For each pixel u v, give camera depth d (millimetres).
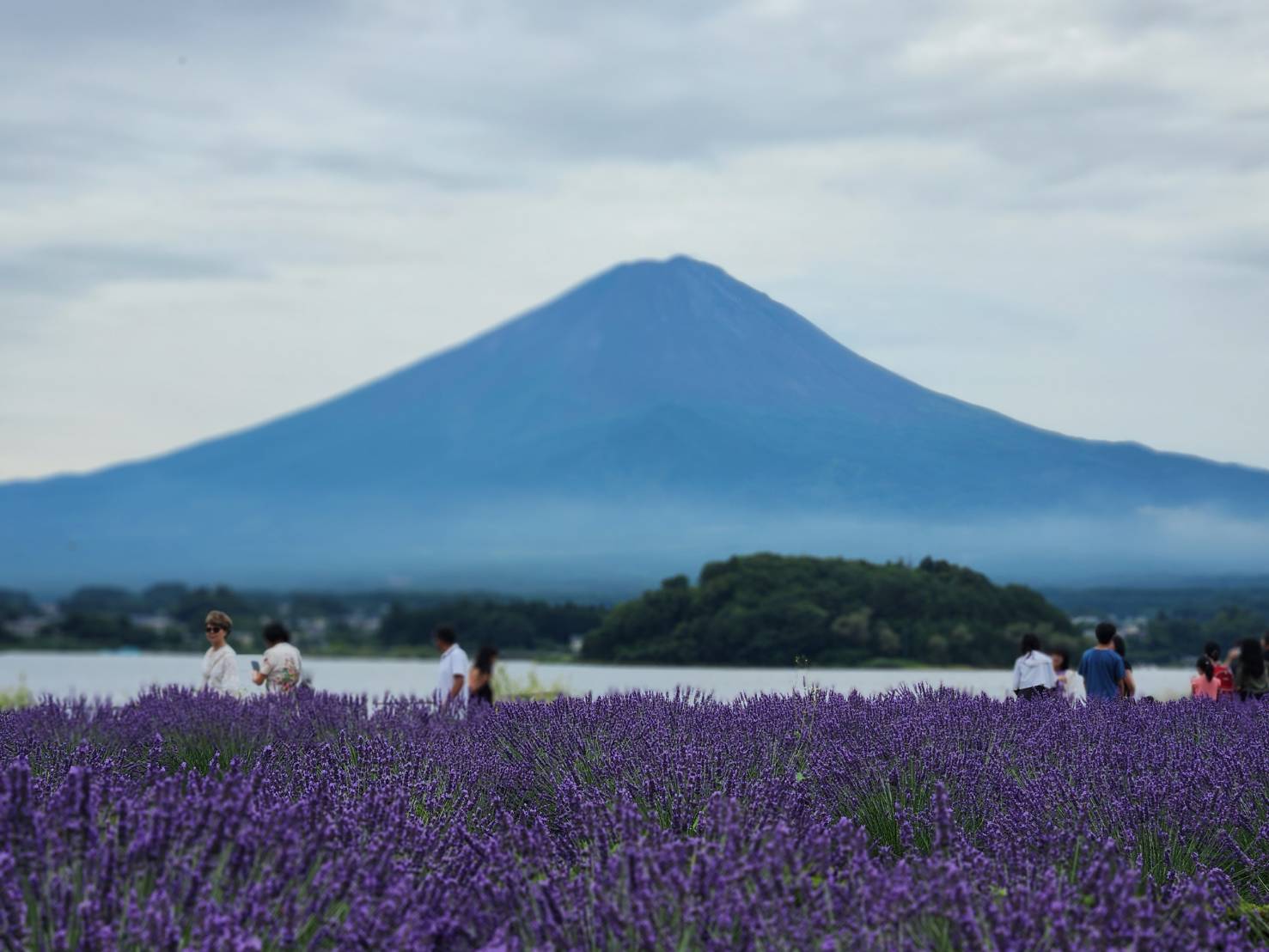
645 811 5254
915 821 5598
